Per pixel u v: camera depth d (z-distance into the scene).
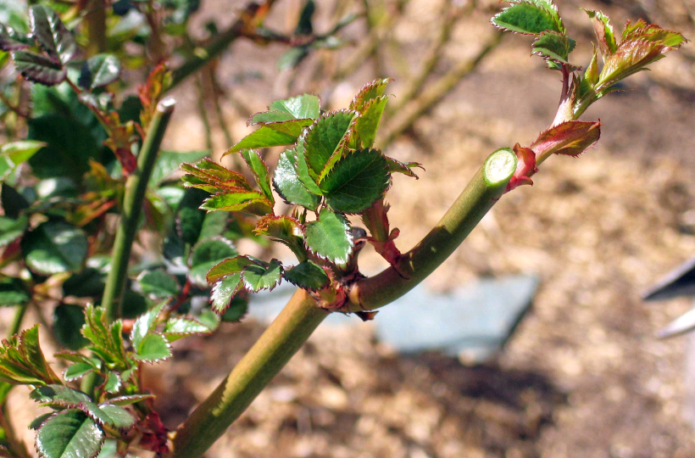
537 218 2.13
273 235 0.36
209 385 1.44
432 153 2.27
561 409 1.59
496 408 1.56
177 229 0.48
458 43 2.62
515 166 0.35
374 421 1.49
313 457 1.38
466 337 1.72
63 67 0.46
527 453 1.47
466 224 0.35
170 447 0.39
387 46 2.46
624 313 1.88
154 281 0.47
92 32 0.61
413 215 2.06
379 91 0.35
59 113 0.52
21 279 0.50
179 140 1.88
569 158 2.35
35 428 0.37
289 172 0.37
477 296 1.84
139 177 0.43
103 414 0.37
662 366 1.72
